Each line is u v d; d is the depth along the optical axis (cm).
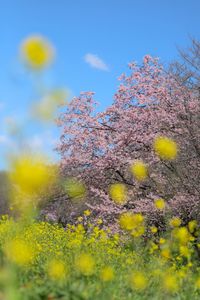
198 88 1129
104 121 1221
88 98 1271
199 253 825
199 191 957
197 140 1008
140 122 1120
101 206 1077
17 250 413
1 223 1015
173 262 721
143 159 1076
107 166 1113
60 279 454
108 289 473
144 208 991
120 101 1231
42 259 627
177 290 530
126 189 1101
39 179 268
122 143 1115
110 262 661
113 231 1002
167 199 1019
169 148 531
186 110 1049
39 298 389
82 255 587
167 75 1215
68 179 1149
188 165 1014
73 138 1220
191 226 720
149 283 529
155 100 1163
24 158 267
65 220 1282
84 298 410
